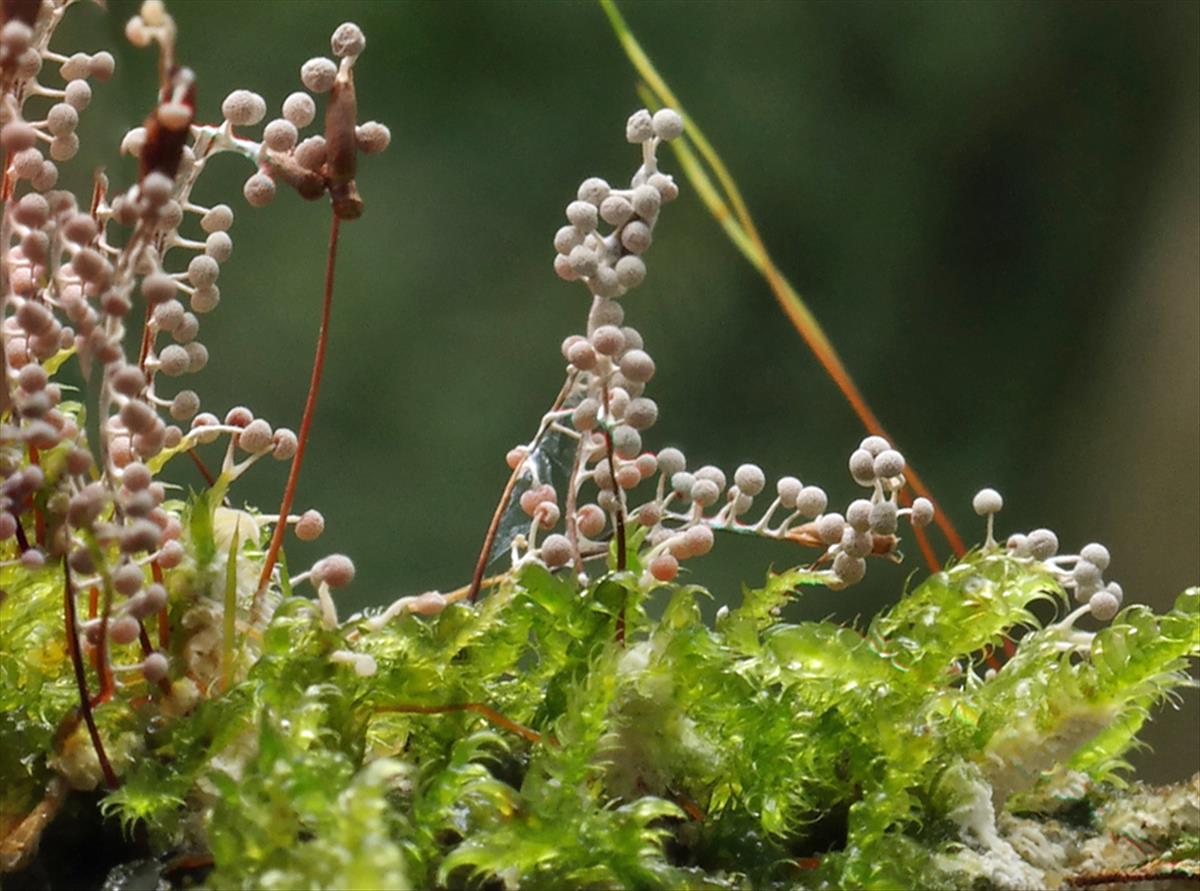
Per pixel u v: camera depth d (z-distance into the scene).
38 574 0.09
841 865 0.09
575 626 0.09
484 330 0.36
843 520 0.10
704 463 0.36
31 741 0.09
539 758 0.09
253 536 0.10
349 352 0.35
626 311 0.36
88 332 0.09
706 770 0.09
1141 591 0.35
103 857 0.09
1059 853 0.09
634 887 0.09
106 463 0.09
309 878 0.09
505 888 0.09
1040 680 0.09
